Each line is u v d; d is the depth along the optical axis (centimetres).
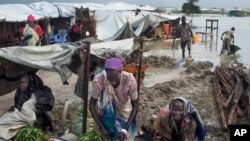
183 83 1467
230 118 987
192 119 567
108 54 930
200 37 3862
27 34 1466
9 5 2433
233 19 9338
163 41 3091
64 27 2875
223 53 2470
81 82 780
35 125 751
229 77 1462
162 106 1159
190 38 2181
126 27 2580
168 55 2323
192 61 2003
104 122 610
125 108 611
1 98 1134
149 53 2412
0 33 1998
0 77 800
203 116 1091
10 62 775
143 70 1251
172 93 1338
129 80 592
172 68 1850
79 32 2375
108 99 603
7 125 677
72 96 1187
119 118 614
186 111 558
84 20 2641
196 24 6469
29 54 765
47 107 757
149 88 1334
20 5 2470
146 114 1015
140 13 3203
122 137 589
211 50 2692
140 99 1169
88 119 735
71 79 1439
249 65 2078
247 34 4312
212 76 1617
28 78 762
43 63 767
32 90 765
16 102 765
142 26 3044
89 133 627
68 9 2808
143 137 647
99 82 601
